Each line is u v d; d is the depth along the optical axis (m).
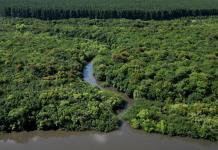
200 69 84.31
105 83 83.94
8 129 67.06
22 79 80.50
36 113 69.38
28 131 67.12
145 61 90.38
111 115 70.12
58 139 65.56
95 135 66.38
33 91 75.62
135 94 77.44
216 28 119.38
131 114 70.69
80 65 92.62
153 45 102.62
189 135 65.56
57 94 74.38
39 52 96.75
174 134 66.00
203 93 75.25
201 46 101.56
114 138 65.56
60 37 113.12
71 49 100.62
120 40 108.44
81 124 68.06
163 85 77.44
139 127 67.69
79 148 63.19
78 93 75.62
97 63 92.44
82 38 113.25
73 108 70.56
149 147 63.41
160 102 74.69
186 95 75.69
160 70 83.81
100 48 103.50
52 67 86.62
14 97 72.94
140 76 81.81
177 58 91.50
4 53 93.38
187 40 106.25
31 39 106.69
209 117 69.31
